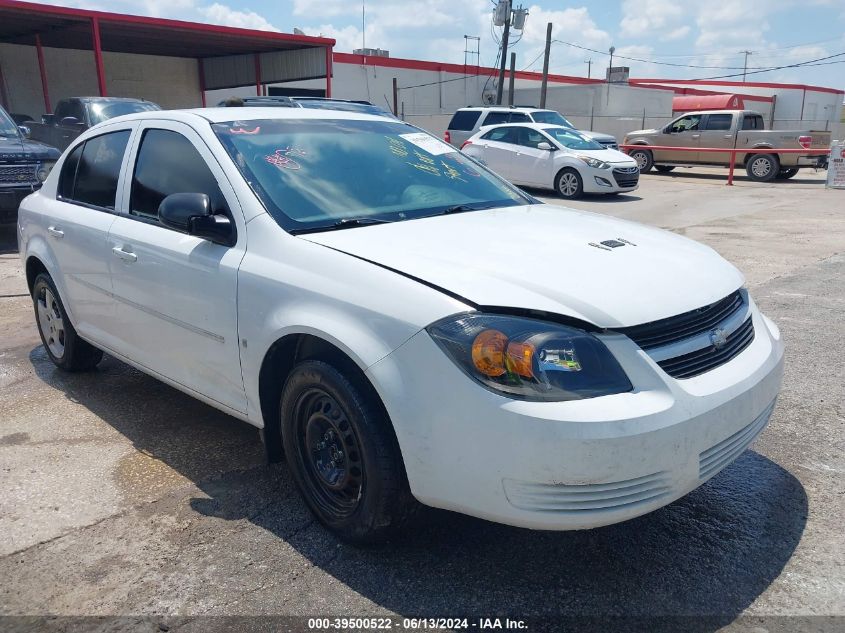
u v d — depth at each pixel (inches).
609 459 88.4
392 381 97.2
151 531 118.7
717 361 104.4
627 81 1694.1
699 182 760.3
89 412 168.7
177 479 136.2
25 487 133.3
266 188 127.3
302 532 117.9
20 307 263.6
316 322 106.0
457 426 92.7
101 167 166.6
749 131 774.5
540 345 90.5
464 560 109.7
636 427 89.2
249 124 141.9
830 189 675.4
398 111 1375.5
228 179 128.5
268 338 114.6
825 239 386.3
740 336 113.2
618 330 94.7
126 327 154.6
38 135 600.7
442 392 93.6
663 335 98.7
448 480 95.3
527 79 1627.7
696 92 1971.0
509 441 89.2
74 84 959.0
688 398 94.8
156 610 99.7
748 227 433.7
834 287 274.7
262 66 999.0
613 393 91.4
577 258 109.1
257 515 123.2
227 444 151.3
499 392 90.2
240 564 109.7
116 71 998.4
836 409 162.6
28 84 920.3
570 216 141.2
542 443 87.8
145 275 142.5
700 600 100.1
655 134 848.9
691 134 816.9
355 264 107.5
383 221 127.8
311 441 115.6
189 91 1087.0
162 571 108.2
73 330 183.6
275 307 113.6
